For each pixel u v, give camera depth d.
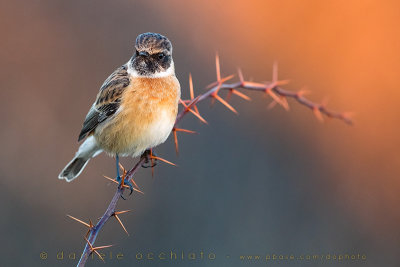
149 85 8.95
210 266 12.25
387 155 13.89
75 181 13.27
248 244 12.50
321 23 15.20
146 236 12.59
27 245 12.66
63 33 14.81
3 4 14.71
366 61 14.85
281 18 15.48
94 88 14.48
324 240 12.67
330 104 14.62
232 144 13.76
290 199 13.23
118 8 15.13
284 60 15.15
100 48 14.81
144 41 9.06
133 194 12.98
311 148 14.01
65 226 12.98
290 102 14.27
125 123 8.96
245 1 15.77
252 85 7.77
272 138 13.98
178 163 13.29
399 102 14.35
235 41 15.30
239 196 13.15
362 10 15.11
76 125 14.18
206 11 15.58
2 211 12.99
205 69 14.95
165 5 15.43
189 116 13.72
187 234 12.59
